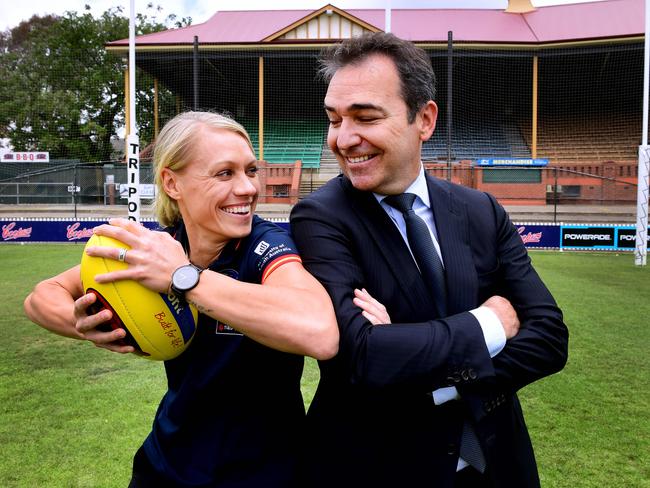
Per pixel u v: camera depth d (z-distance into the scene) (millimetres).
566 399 3842
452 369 1247
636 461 2941
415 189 1504
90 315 1371
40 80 35062
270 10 28219
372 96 1355
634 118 26281
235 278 1390
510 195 20359
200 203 1350
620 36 20406
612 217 18078
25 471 2773
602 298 7590
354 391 1397
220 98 28406
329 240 1421
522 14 27250
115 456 2941
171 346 1366
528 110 27062
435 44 21109
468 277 1435
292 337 1219
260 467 1412
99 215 18484
